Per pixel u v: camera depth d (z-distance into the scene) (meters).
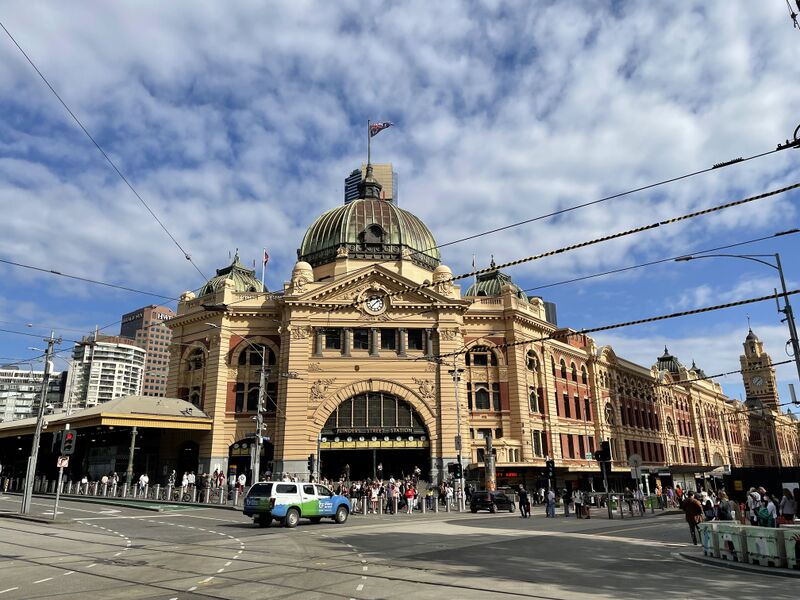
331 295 55.03
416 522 33.31
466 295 68.38
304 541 23.19
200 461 53.12
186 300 61.22
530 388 60.00
